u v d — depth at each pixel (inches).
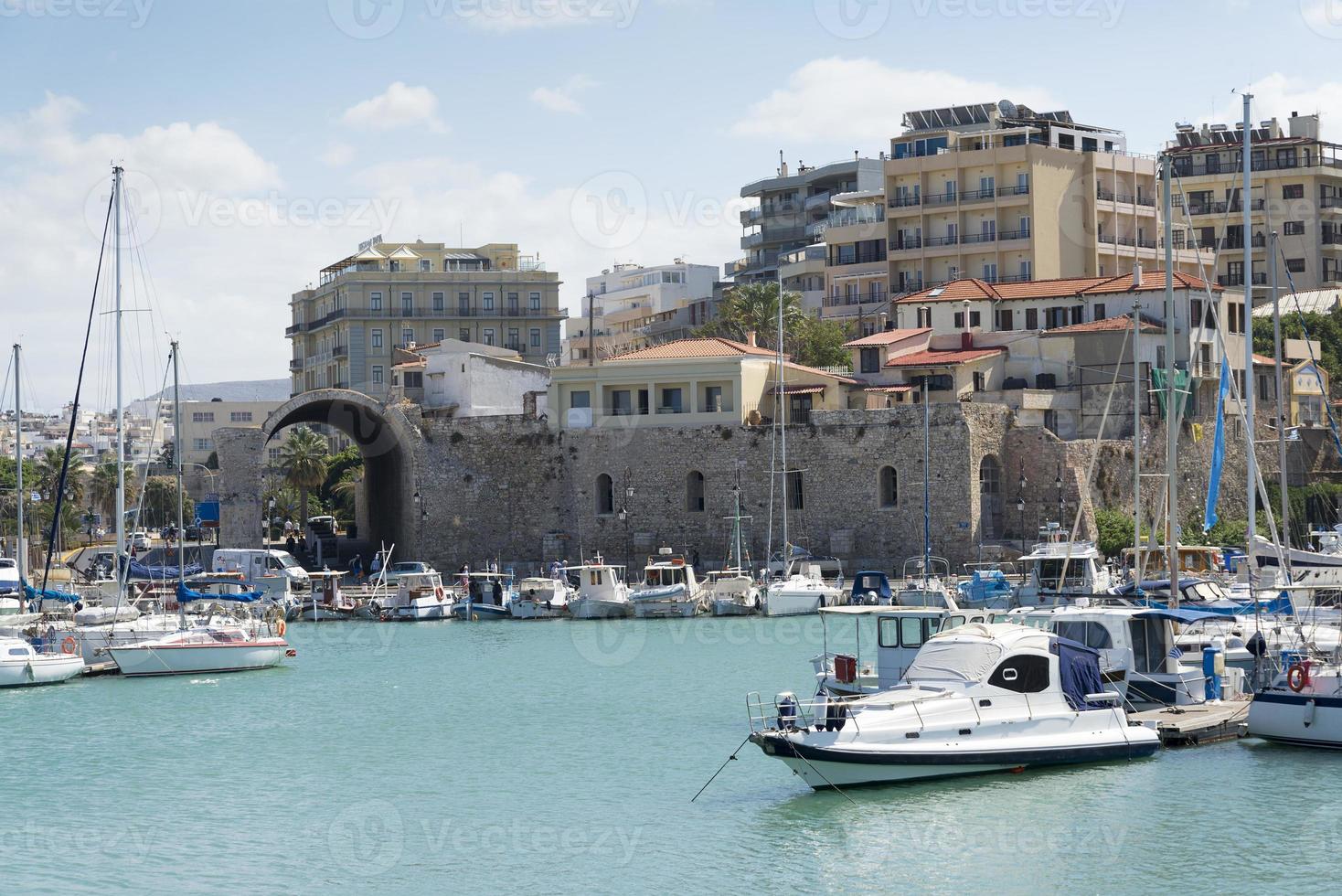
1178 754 1834.4
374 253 6983.3
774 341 5442.9
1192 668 2092.8
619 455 4382.4
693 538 4313.5
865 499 4163.4
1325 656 2062.0
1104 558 3814.0
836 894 1425.9
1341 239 6387.8
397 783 1892.2
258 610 3624.5
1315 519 4311.0
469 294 6796.3
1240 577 3115.2
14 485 5644.7
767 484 4256.9
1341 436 4739.2
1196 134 6633.9
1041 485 4141.2
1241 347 4722.0
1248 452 2829.7
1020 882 1437.0
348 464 6589.6
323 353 7106.3
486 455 4488.2
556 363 5162.4
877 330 5866.1
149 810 1785.2
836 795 1676.9
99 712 2416.3
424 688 2635.3
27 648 2699.3
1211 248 6323.8
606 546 4382.4
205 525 4416.8
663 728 2185.0
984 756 1708.9
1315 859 1476.4
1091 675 1817.2
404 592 3784.5
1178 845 1519.4
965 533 4052.7
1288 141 6304.1
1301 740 1827.0
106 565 4439.0
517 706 2415.1
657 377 4404.5
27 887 1505.9
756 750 2016.5
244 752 2098.9
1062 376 4493.1
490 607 3772.1
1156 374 4215.1
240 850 1617.9
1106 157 5787.4
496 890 1475.1
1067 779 1731.1
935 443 4089.6
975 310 4746.6
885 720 1680.6
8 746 2151.8
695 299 7529.5
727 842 1585.9
